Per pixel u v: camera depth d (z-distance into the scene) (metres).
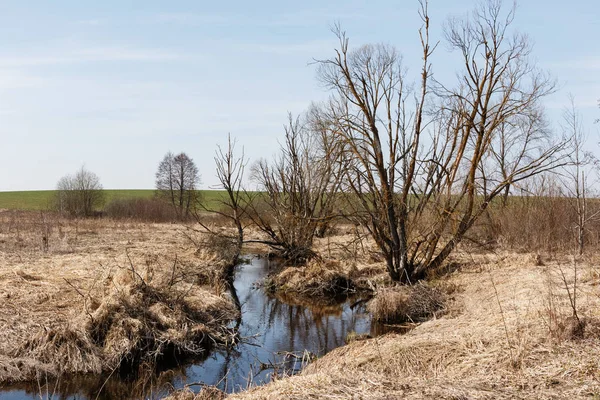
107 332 11.88
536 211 24.41
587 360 8.01
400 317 15.38
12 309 12.88
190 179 63.34
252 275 23.64
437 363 9.14
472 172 17.75
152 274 15.20
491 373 8.16
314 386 7.63
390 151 17.55
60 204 54.88
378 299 15.76
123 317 12.23
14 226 32.53
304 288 19.77
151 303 13.49
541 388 7.31
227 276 21.80
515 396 7.05
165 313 13.16
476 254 22.11
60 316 12.53
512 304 12.72
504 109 17.38
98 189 57.47
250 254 29.61
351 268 20.58
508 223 24.62
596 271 15.38
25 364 10.62
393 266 18.47
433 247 18.45
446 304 15.42
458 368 8.70
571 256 19.95
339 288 19.75
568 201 24.00
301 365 11.63
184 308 14.12
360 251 24.09
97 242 27.08
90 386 10.44
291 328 15.12
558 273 16.16
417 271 18.45
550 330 9.19
